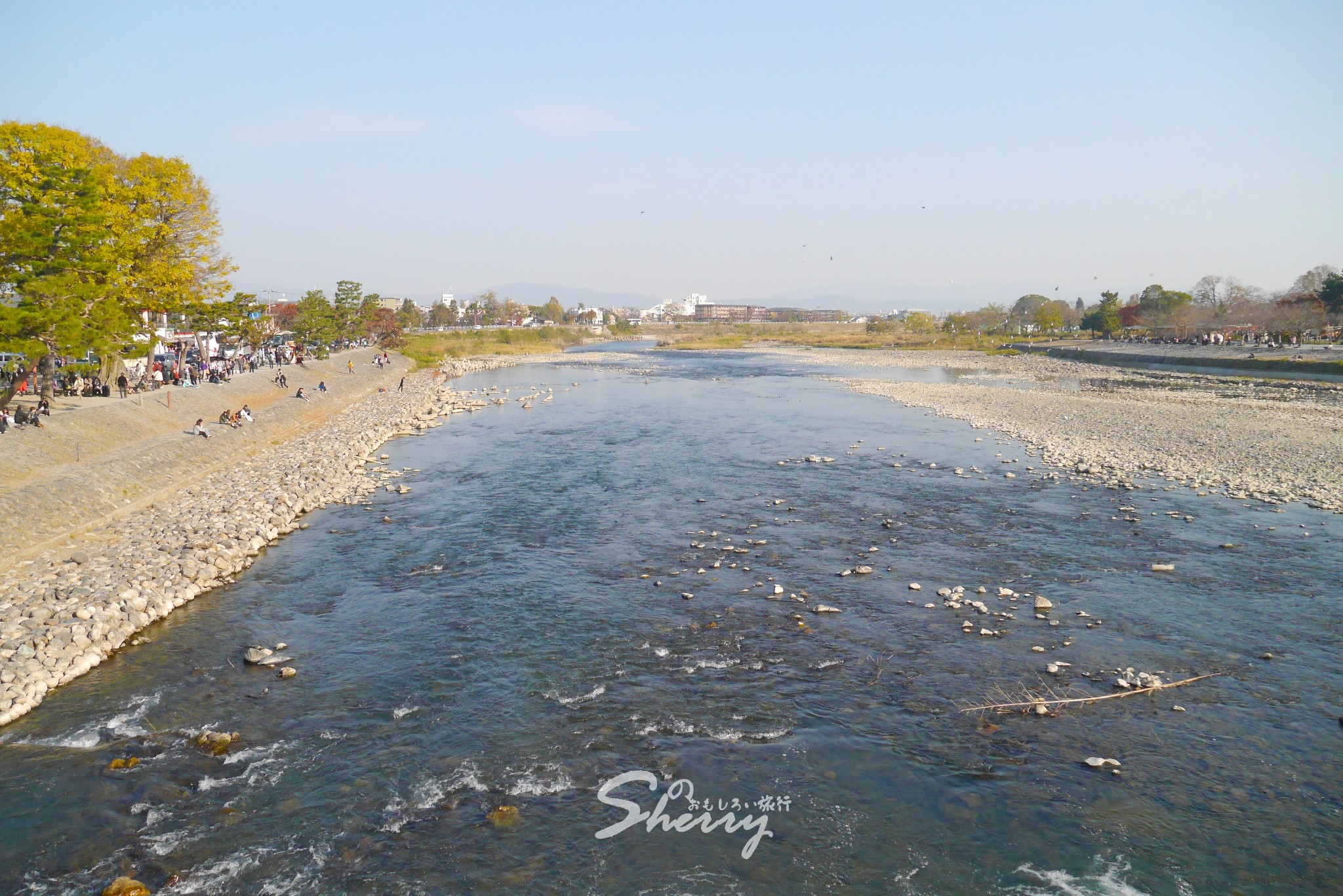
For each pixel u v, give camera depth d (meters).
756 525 34.81
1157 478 42.59
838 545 31.92
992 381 101.44
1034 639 22.88
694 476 45.38
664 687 20.36
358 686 20.55
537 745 17.80
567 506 38.72
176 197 52.12
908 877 13.80
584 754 17.45
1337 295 109.38
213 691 20.22
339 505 39.41
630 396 91.00
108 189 49.34
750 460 49.94
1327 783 16.19
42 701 19.50
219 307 63.97
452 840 14.74
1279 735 17.92
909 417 68.75
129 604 24.22
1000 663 21.39
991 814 15.42
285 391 72.06
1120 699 19.48
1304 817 15.19
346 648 22.80
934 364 136.75
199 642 23.17
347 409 75.88
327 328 100.44
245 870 13.94
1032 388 91.69
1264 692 19.81
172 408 50.97
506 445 57.09
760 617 24.72
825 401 82.50
